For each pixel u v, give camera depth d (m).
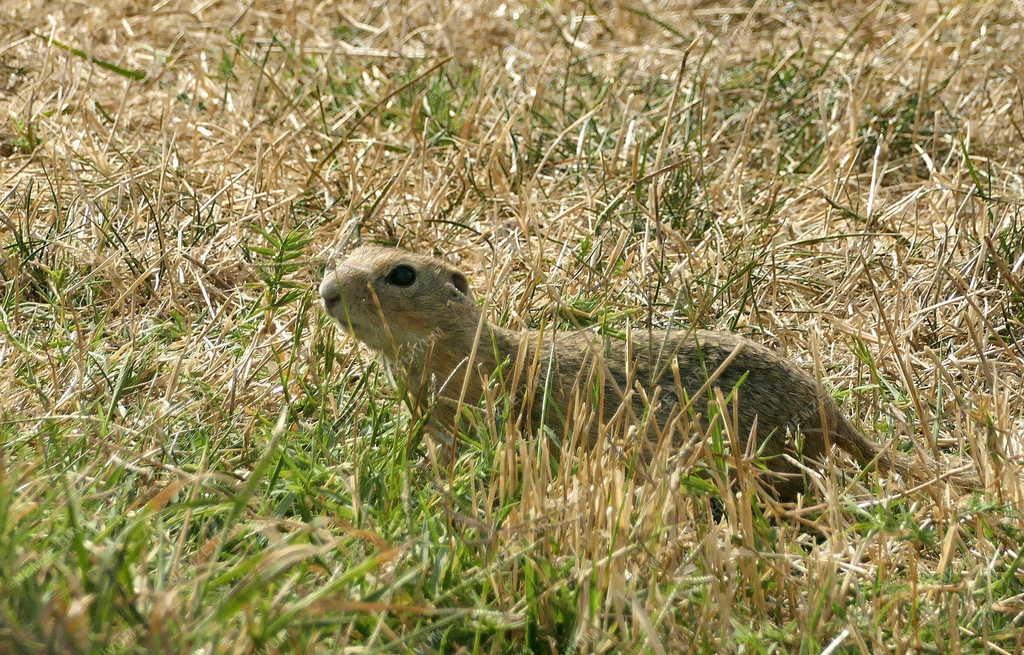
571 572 6.66
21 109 14.91
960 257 12.30
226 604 5.50
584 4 20.11
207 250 11.59
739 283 11.55
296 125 14.91
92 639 5.16
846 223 13.30
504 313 10.45
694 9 20.53
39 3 18.14
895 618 6.86
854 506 7.77
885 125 15.36
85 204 12.30
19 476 6.36
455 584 6.62
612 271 11.41
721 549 7.15
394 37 18.03
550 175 14.45
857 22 19.05
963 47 17.86
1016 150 14.86
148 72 16.70
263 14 18.34
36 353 9.43
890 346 10.47
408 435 8.23
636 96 16.47
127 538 5.78
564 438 7.95
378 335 9.06
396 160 14.08
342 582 5.75
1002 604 7.11
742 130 15.50
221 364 9.63
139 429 8.20
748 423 8.97
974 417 8.99
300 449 8.18
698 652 6.48
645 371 9.07
